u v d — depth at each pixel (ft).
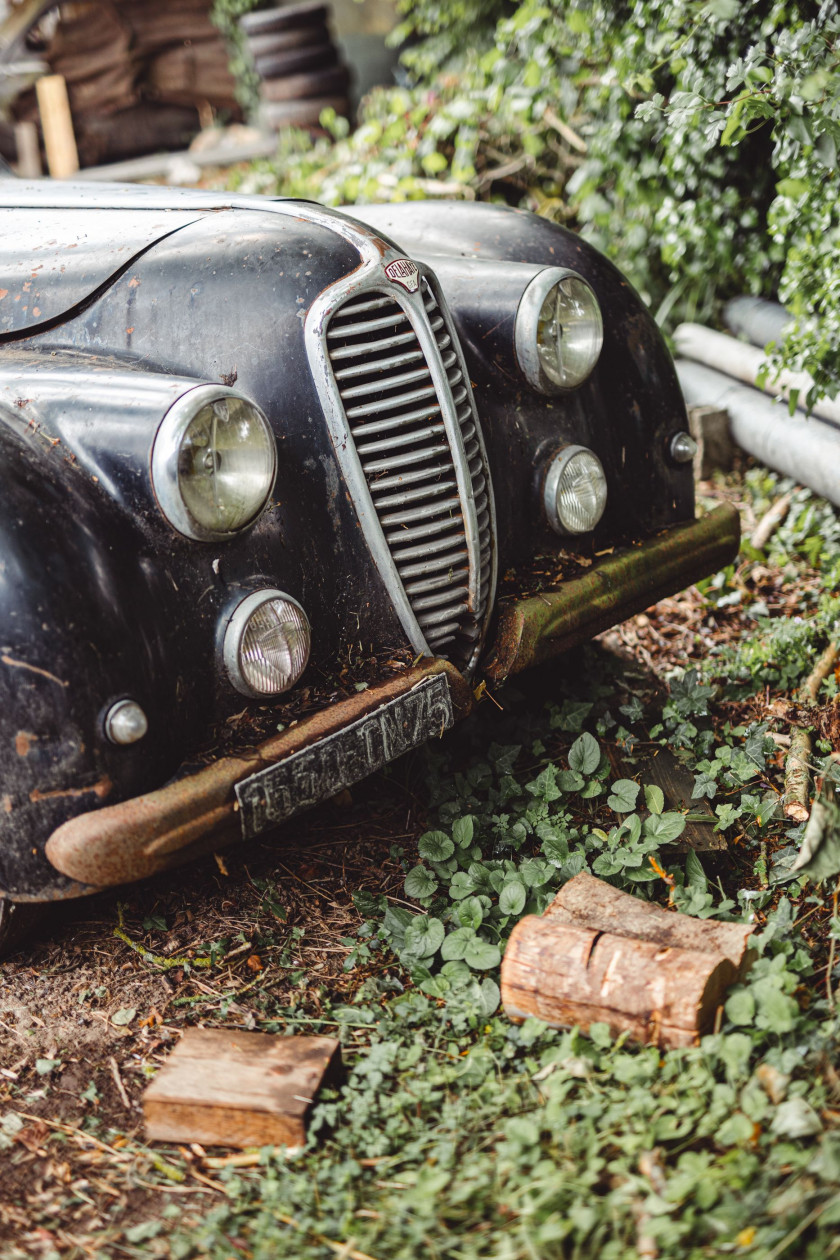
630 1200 5.90
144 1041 7.78
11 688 6.82
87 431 7.55
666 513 10.61
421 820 9.83
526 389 9.53
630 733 10.43
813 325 13.00
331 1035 7.63
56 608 6.89
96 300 9.14
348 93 29.84
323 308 8.20
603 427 10.09
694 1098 6.40
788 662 11.53
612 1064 6.73
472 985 7.66
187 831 7.07
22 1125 7.20
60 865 6.91
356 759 7.89
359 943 8.46
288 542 8.16
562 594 9.20
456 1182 6.27
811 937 7.93
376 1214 6.18
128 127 36.24
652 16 14.56
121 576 7.24
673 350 17.43
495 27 22.35
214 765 7.36
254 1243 6.09
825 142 11.11
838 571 12.98
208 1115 6.78
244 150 30.99
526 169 19.56
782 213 13.24
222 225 9.07
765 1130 6.21
